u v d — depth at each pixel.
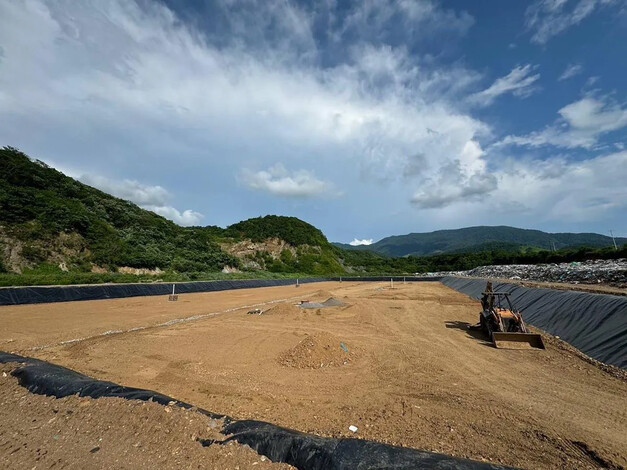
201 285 28.06
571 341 8.84
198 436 3.63
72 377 5.07
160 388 5.86
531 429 4.36
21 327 10.93
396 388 5.93
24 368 5.45
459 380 6.36
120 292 20.64
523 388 5.93
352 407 5.10
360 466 3.01
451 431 4.29
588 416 4.79
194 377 6.46
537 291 13.58
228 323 12.33
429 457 3.11
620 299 8.51
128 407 4.22
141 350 8.42
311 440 3.34
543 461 3.61
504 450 3.83
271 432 3.51
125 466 3.33
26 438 3.92
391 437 4.11
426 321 12.96
